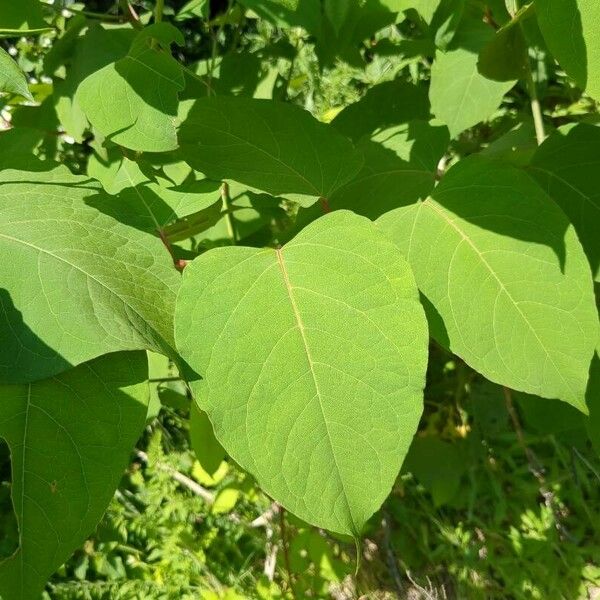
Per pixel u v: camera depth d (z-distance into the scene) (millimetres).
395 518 679
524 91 735
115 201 305
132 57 302
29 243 262
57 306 244
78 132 442
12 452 228
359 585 644
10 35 378
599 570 628
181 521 694
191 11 456
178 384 693
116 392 245
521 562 639
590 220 373
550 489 670
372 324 255
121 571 667
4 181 309
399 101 525
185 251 388
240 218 503
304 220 378
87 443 236
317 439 236
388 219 328
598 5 285
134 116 297
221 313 258
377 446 236
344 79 838
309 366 248
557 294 296
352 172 360
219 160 356
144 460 788
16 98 561
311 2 307
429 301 304
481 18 508
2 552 687
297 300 262
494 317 296
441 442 690
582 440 585
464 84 514
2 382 228
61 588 651
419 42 542
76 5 473
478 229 314
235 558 677
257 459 234
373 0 391
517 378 286
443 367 756
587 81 297
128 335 240
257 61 518
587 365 285
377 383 245
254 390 244
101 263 263
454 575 643
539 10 297
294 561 596
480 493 685
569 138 390
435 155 401
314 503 228
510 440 700
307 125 371
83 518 229
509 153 461
